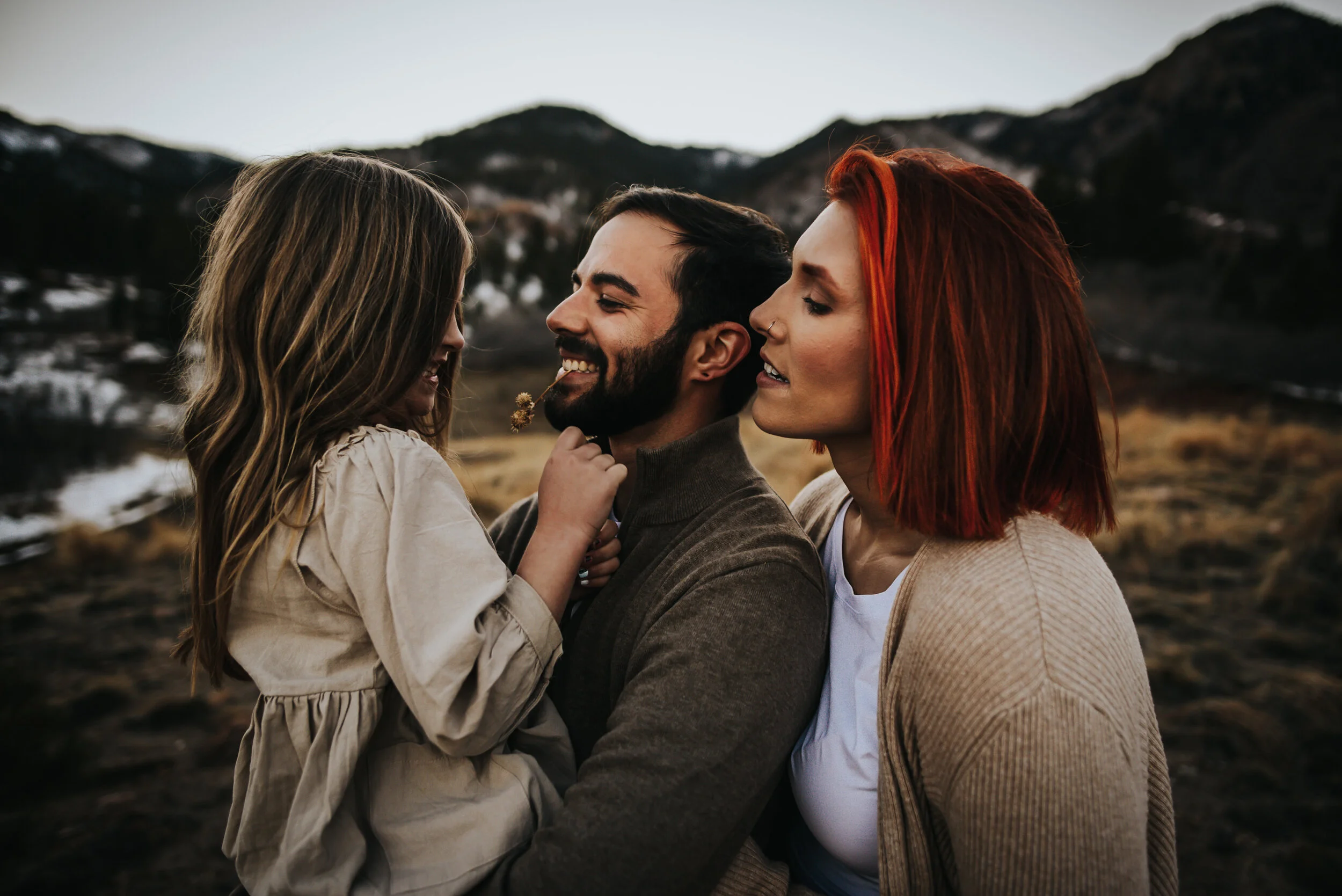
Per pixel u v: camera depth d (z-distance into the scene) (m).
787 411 1.04
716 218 1.26
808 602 1.04
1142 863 0.76
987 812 0.78
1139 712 0.80
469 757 0.99
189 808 3.19
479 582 0.94
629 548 1.24
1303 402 25.67
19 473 19.58
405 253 1.07
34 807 3.17
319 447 1.00
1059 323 0.87
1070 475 0.90
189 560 1.16
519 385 40.44
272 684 0.95
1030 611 0.78
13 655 4.91
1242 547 6.12
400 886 0.90
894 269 0.90
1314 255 44.09
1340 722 3.57
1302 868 2.68
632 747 0.89
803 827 1.18
